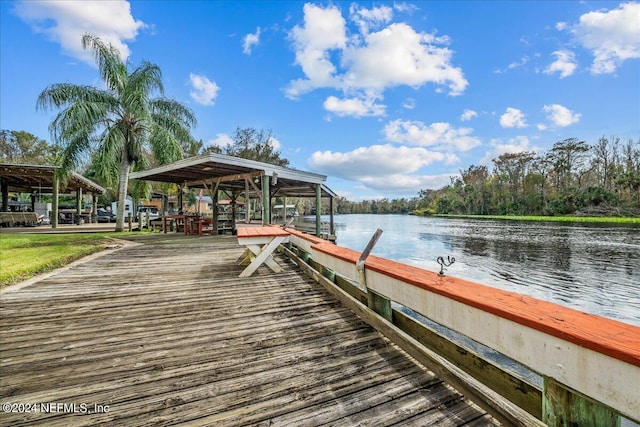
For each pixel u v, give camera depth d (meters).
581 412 0.94
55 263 4.72
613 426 0.90
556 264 10.49
